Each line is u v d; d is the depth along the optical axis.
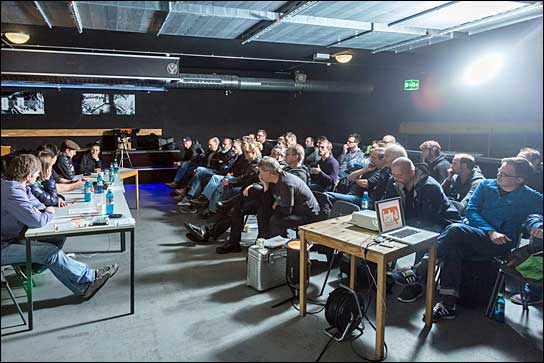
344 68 9.43
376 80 10.08
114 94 8.55
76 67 6.09
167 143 8.81
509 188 2.89
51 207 3.11
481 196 3.01
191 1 2.80
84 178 5.44
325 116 10.39
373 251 2.22
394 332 2.54
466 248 2.80
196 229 4.36
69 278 2.89
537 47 6.34
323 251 3.57
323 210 3.89
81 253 4.01
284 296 3.04
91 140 8.50
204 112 9.39
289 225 3.62
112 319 2.68
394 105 10.02
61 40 6.30
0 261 2.61
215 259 3.86
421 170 3.22
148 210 6.05
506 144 7.92
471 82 8.12
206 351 2.31
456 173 4.03
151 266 3.66
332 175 4.94
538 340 2.45
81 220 2.88
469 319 2.71
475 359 2.25
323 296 3.04
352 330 2.48
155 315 2.74
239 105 9.68
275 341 2.42
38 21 3.33
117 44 6.68
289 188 3.60
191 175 7.42
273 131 10.04
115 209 3.33
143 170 8.49
